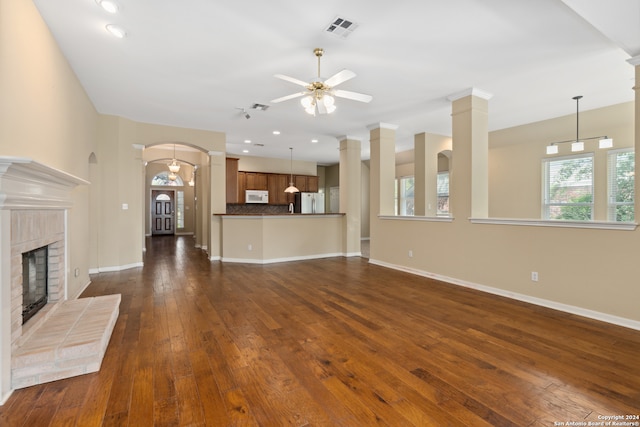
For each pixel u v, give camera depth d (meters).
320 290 4.17
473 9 2.54
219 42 3.02
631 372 2.10
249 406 1.77
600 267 3.06
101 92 4.26
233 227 6.34
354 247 7.08
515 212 6.19
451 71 3.69
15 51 2.11
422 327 2.90
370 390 1.92
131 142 5.56
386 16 2.62
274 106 4.85
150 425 1.61
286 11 2.54
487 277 4.08
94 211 5.17
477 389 1.92
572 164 5.43
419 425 1.61
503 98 4.59
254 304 3.58
